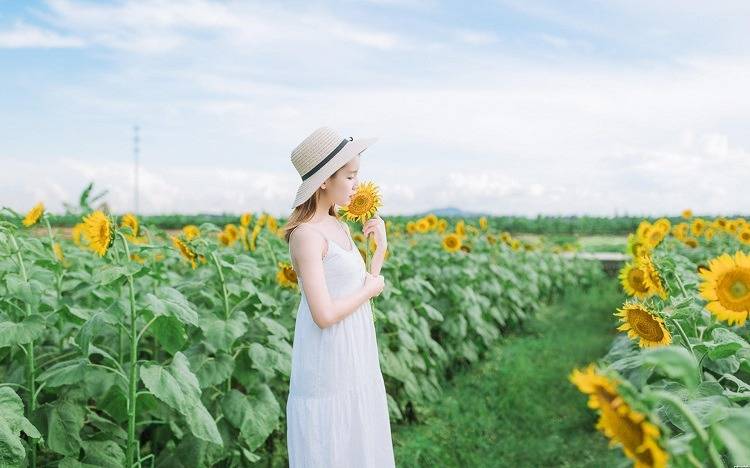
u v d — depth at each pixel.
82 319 3.78
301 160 2.95
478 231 12.80
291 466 2.96
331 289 2.90
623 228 26.36
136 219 5.20
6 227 3.94
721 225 10.59
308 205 2.94
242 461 4.23
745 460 1.31
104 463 3.52
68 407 3.52
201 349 4.05
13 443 2.50
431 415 6.05
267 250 6.58
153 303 3.35
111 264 3.44
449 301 7.83
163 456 4.04
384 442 3.01
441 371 7.11
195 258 4.55
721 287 2.54
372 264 3.33
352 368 2.91
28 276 4.03
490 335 8.25
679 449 1.37
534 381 6.76
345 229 3.06
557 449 5.15
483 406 6.20
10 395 2.68
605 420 1.44
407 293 6.98
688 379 1.34
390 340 5.95
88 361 3.48
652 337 2.92
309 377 2.89
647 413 1.34
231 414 3.90
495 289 9.27
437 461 5.05
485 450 5.29
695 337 3.26
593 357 7.82
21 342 3.34
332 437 2.85
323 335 2.89
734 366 2.96
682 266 5.32
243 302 4.43
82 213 3.75
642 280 3.88
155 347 4.57
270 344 4.33
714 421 1.38
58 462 3.41
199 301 4.82
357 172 2.96
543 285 12.66
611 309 11.10
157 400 4.03
